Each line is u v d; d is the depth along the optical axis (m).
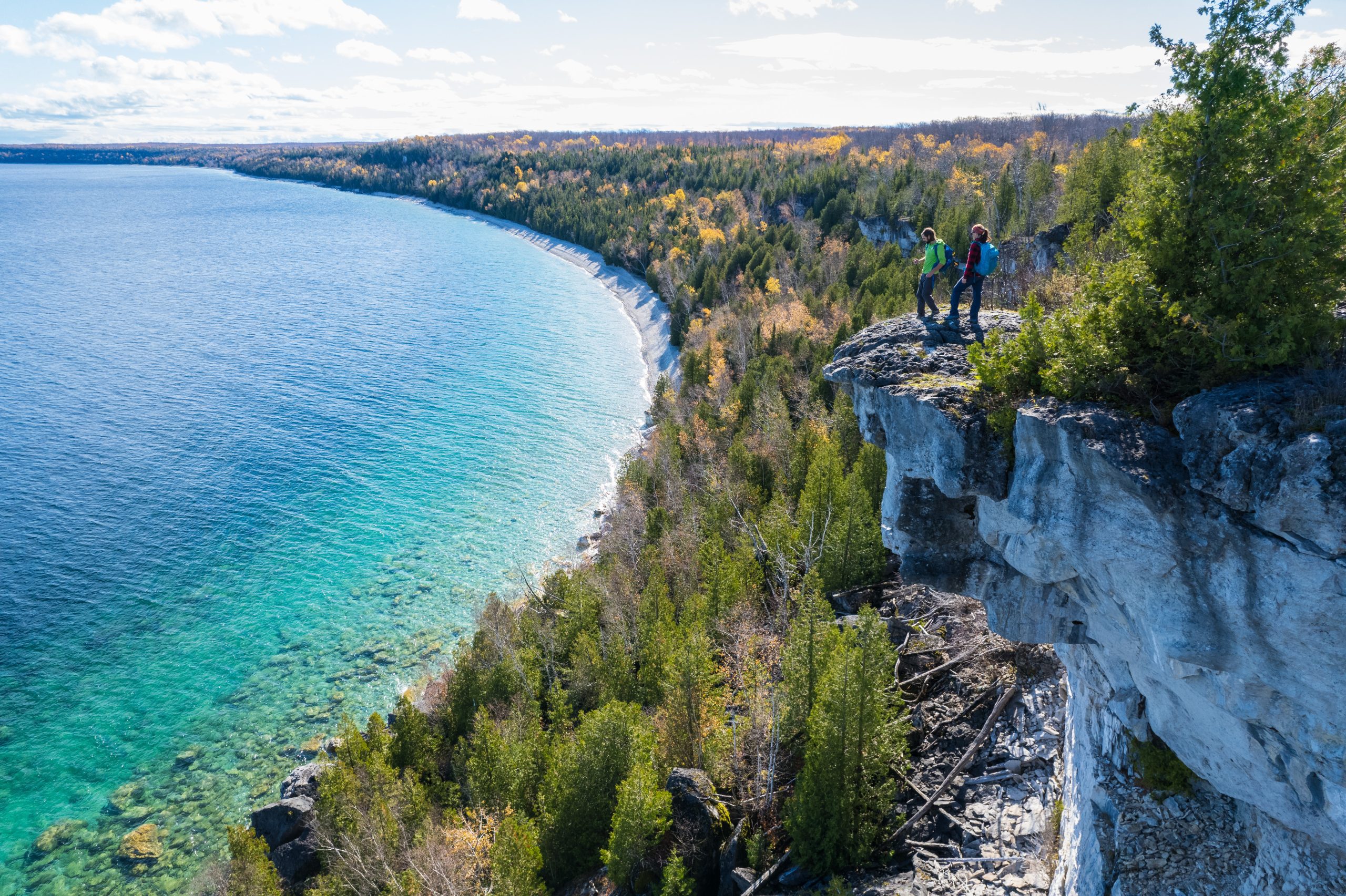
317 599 74.06
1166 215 17.64
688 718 43.59
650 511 75.31
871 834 33.34
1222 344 16.28
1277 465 14.34
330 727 59.78
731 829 38.41
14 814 53.03
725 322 125.25
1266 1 15.78
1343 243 15.78
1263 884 19.19
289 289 197.00
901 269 114.81
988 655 40.28
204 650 67.44
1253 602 15.34
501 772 44.03
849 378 23.00
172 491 92.12
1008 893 29.19
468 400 122.19
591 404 121.06
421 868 37.56
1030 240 69.19
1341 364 15.52
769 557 60.34
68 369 132.62
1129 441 16.47
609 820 41.12
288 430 109.88
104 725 59.84
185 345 147.50
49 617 70.62
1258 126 16.00
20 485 91.81
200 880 48.28
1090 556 17.86
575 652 56.03
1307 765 16.11
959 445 19.77
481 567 79.12
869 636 35.06
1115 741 23.75
